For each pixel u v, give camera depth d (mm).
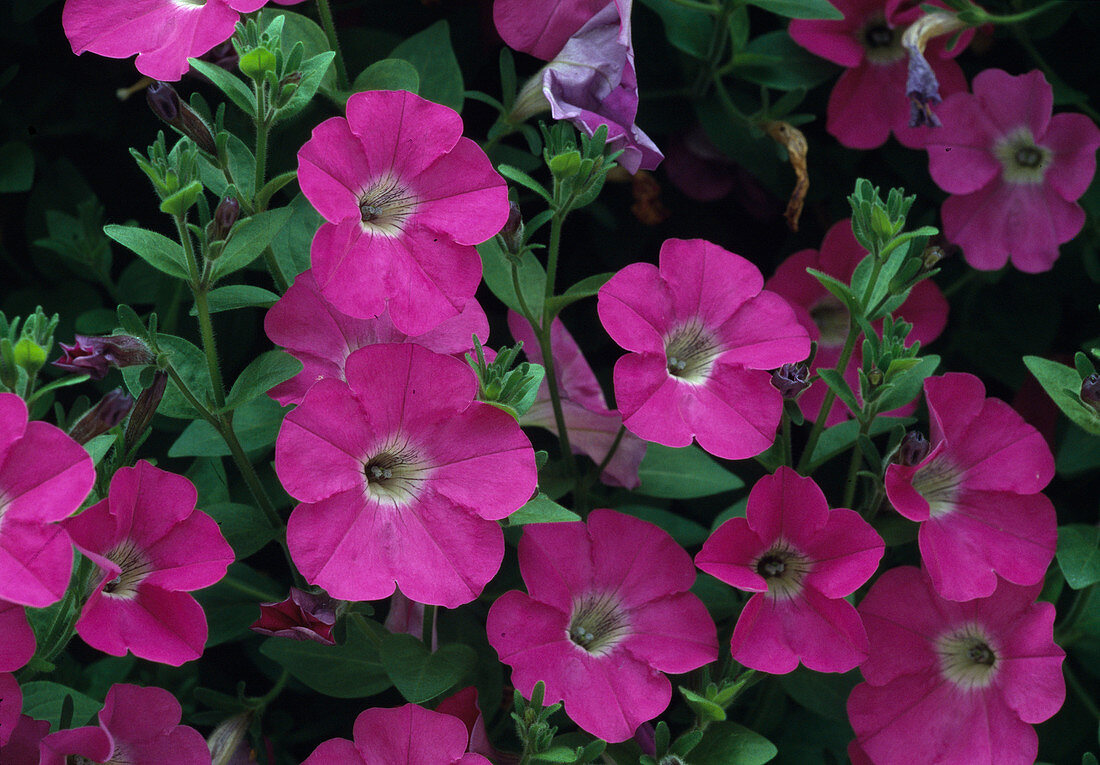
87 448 801
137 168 954
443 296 826
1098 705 927
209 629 874
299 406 807
